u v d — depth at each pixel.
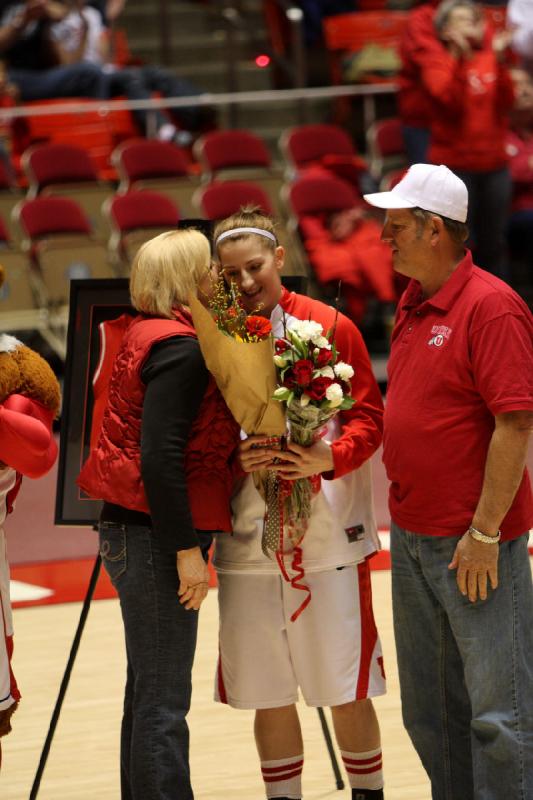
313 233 28.08
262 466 8.92
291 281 10.22
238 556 9.35
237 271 9.25
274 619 9.41
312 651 9.34
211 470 8.85
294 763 9.77
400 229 8.74
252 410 8.66
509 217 29.31
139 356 8.74
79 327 11.00
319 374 8.69
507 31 26.41
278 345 8.91
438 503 8.73
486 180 25.98
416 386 8.77
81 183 29.36
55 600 16.28
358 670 9.40
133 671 9.28
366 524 9.56
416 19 26.41
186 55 38.41
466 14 25.50
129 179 29.59
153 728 8.86
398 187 8.81
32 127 30.94
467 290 8.63
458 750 9.31
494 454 8.38
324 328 9.42
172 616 8.86
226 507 8.92
